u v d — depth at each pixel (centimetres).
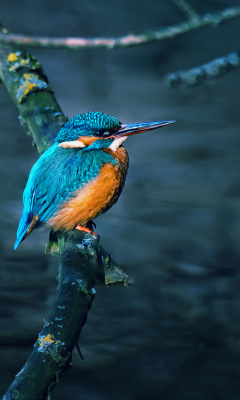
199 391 923
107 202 734
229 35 2270
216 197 1417
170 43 2205
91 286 522
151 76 2008
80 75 1981
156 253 1245
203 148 1609
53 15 2350
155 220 1344
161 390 908
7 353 969
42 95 776
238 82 1964
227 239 1280
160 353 992
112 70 2009
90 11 2414
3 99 1814
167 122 754
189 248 1263
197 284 1154
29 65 812
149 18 2366
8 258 1195
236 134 1670
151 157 1573
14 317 1038
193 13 498
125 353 993
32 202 725
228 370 957
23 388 407
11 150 1555
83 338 1021
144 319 1068
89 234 583
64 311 478
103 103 1809
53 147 734
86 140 739
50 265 1182
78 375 943
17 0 2444
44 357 429
